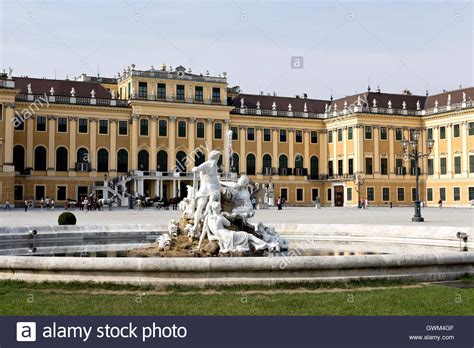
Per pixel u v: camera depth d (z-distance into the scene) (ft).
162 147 264.31
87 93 260.62
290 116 290.97
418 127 286.66
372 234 77.82
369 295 37.83
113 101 257.75
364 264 41.55
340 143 287.69
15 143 239.50
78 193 250.98
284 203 286.46
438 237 71.97
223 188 59.16
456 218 144.25
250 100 293.84
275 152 288.92
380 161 279.28
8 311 33.12
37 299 36.09
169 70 276.41
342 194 285.23
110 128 257.75
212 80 274.36
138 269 39.11
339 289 39.83
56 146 247.91
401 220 131.23
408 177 284.00
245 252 52.54
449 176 269.44
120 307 34.12
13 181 224.53
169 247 57.11
